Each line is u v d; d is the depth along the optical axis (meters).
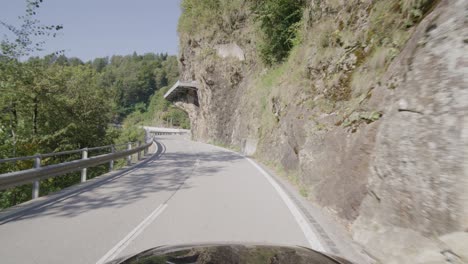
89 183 10.01
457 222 3.31
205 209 6.74
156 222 5.80
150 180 10.57
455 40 4.09
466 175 3.36
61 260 4.09
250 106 25.17
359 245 4.61
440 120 3.90
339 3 11.01
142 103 154.50
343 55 9.42
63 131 20.44
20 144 16.73
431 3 6.28
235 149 25.89
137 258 2.03
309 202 7.41
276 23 20.77
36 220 6.01
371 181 5.16
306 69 12.14
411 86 4.69
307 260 1.95
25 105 18.52
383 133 5.11
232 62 31.88
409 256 3.64
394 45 7.02
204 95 38.41
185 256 1.94
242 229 5.35
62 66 22.52
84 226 5.59
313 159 8.28
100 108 25.75
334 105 8.62
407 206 4.14
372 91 6.84
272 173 12.35
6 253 4.33
